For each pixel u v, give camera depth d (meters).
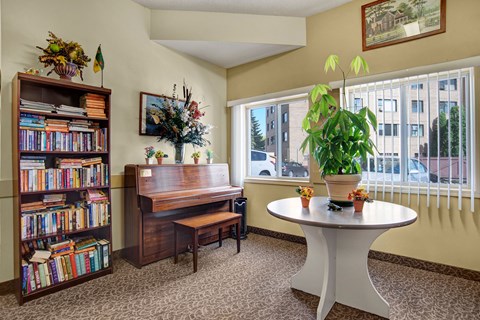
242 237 3.60
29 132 2.06
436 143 2.51
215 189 3.21
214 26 3.22
